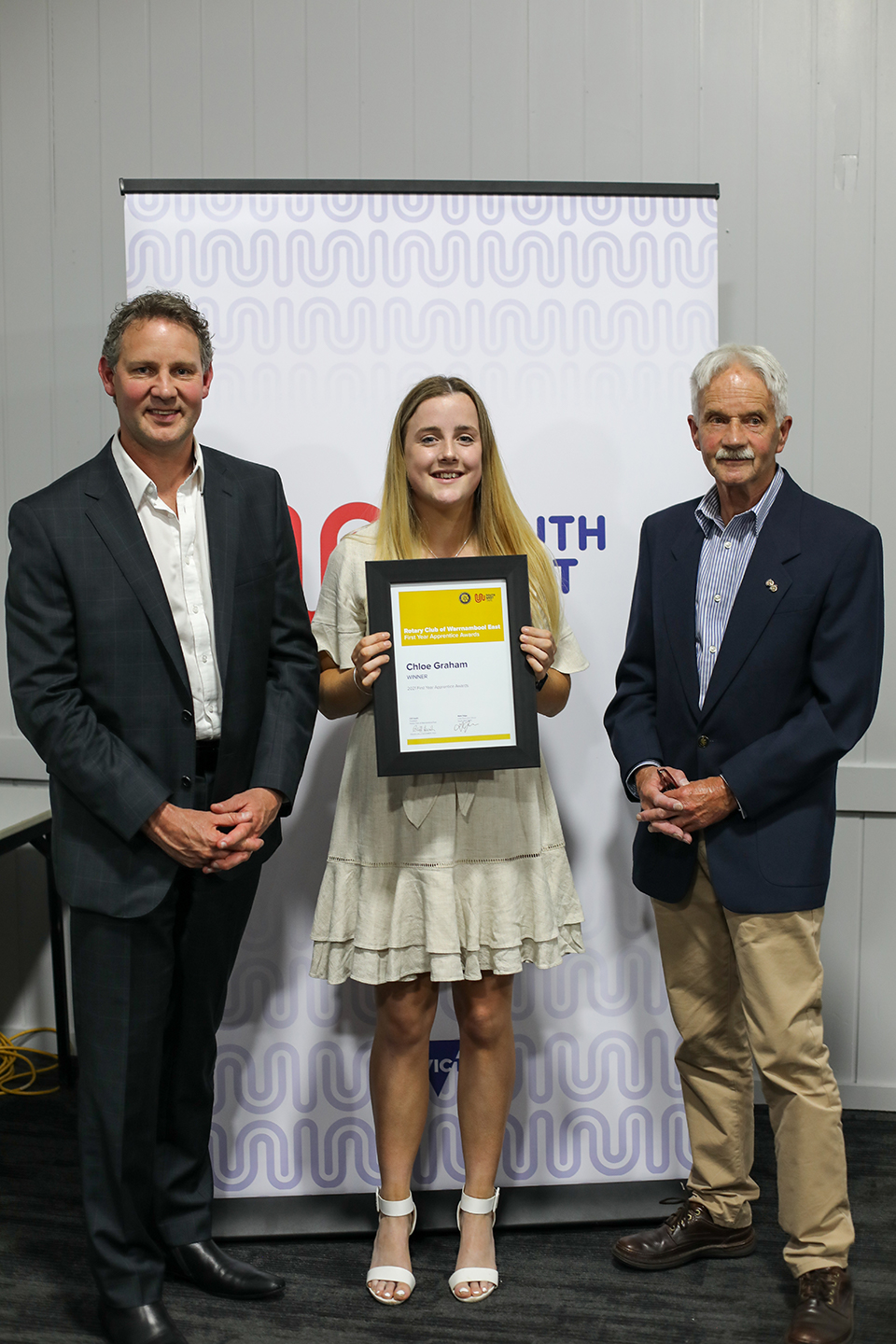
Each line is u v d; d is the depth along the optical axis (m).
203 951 1.83
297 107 2.74
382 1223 1.98
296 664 1.89
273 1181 2.20
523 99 2.72
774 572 1.79
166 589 1.72
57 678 1.68
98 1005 1.73
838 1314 1.74
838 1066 2.78
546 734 2.22
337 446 2.16
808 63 2.68
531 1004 2.22
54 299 2.84
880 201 2.69
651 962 2.23
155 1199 1.96
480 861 1.86
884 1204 2.23
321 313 2.15
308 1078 2.20
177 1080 1.91
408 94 2.73
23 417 2.87
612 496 2.20
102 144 2.79
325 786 2.20
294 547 1.91
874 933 2.76
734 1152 2.01
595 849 2.22
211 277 2.13
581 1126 2.23
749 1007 1.83
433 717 1.79
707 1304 1.90
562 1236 2.15
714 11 2.69
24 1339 1.80
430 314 2.16
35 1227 2.17
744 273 2.73
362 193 2.14
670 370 2.20
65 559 1.66
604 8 2.70
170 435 1.67
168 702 1.70
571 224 2.17
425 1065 1.98
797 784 1.76
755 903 1.78
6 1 2.79
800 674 1.81
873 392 2.72
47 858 2.76
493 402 2.17
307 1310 1.89
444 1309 1.89
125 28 2.76
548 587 1.95
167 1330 1.74
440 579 1.80
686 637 1.88
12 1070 2.92
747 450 1.76
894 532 2.73
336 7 2.72
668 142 2.71
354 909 1.91
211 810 1.74
